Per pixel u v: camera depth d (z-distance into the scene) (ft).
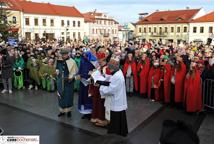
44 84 39.58
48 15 207.31
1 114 27.71
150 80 34.01
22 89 40.37
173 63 31.99
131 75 35.86
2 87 41.65
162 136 5.41
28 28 194.90
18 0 199.11
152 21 227.40
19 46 49.78
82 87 25.62
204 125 24.90
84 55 25.52
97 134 22.35
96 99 23.91
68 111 27.04
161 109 29.94
